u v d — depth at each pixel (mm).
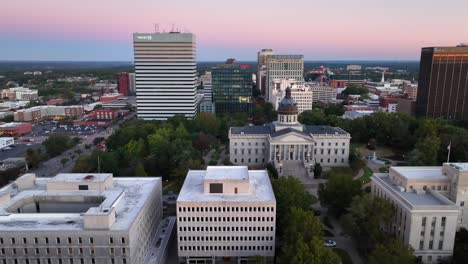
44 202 125750
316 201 158250
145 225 121062
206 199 120062
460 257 112188
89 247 103375
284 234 125375
